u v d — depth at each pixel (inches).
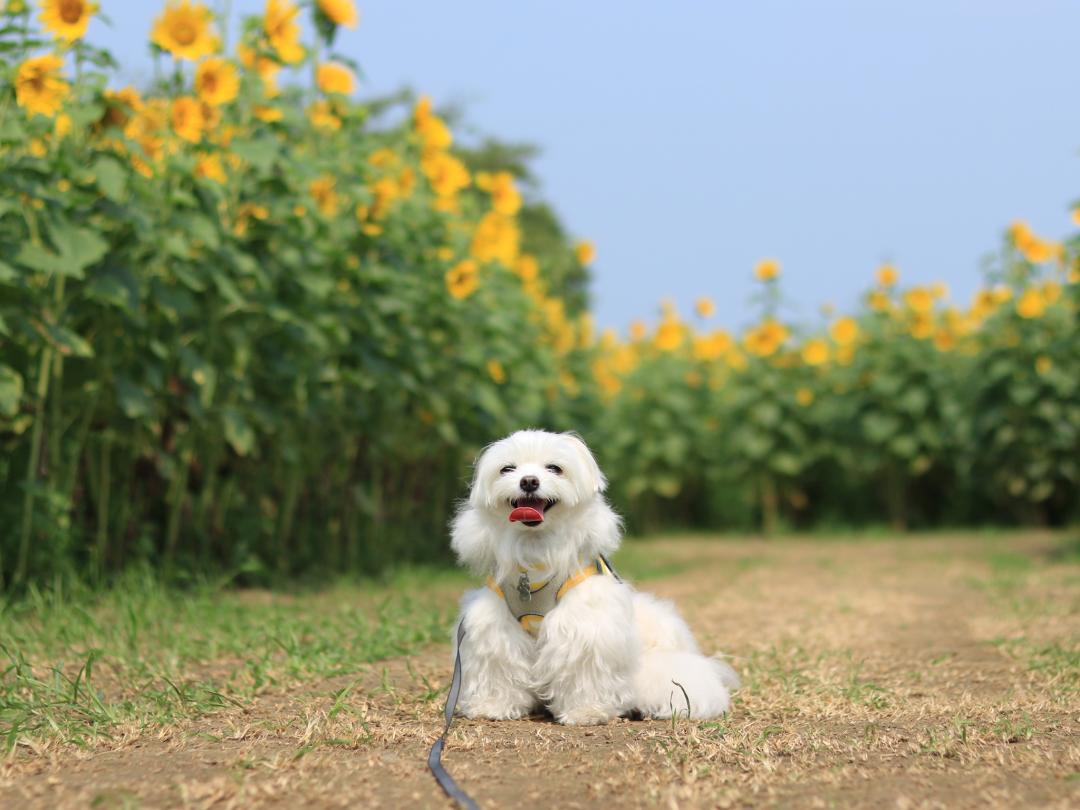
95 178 240.2
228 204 281.0
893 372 638.5
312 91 303.6
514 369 406.9
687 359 693.3
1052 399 560.4
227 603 252.5
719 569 412.2
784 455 639.1
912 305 635.5
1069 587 322.7
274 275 288.0
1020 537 558.6
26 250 226.8
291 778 121.1
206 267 263.1
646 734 142.6
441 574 350.3
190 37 253.0
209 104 262.1
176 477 281.0
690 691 153.3
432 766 124.6
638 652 154.6
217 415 284.4
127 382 253.8
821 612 280.1
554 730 145.0
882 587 342.0
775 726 147.6
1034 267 558.9
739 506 708.0
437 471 407.8
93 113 240.7
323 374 303.7
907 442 621.0
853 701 167.8
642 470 660.7
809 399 646.5
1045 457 571.2
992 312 575.5
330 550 338.6
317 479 340.5
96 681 177.2
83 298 249.4
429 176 348.2
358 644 209.2
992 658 211.6
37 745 134.0
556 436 152.0
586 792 117.6
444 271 349.4
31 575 250.5
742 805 113.7
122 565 277.6
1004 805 112.2
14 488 261.6
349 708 154.4
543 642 150.3
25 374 251.8
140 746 136.5
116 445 280.7
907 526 668.1
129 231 254.7
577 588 150.0
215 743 137.6
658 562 438.0
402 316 332.2
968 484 632.4
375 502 349.7
